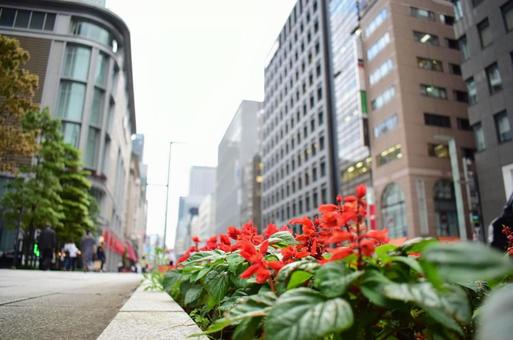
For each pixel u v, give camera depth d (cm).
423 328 172
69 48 3950
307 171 5512
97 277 1375
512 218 629
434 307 110
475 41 2719
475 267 79
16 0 3838
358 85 4059
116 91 4528
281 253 239
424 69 3634
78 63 3938
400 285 124
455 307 110
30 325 278
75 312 354
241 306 151
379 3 3919
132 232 9719
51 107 3675
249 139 10919
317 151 5169
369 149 3900
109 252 4850
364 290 130
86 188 2880
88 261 2381
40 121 2377
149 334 209
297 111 6091
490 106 2578
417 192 3244
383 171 3625
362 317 147
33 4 3884
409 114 3438
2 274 1166
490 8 2606
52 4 3925
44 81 3709
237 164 11044
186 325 238
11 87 1755
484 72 2641
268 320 122
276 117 7131
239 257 243
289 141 6334
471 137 3572
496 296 78
